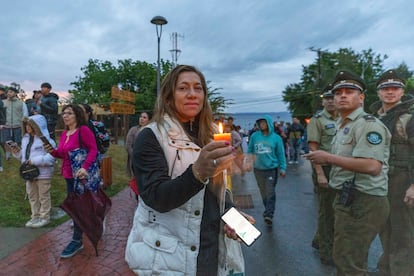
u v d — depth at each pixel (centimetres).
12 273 359
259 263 387
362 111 253
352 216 245
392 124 291
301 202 695
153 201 131
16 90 828
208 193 153
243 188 780
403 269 291
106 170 794
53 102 839
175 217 145
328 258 380
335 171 262
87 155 402
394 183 292
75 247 406
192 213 145
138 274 148
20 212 562
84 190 397
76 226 408
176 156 141
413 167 282
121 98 1130
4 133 805
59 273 360
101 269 369
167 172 137
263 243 450
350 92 251
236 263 164
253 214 596
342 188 250
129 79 3819
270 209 534
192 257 144
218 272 157
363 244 245
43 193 507
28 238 460
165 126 146
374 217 241
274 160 535
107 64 3881
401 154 289
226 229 154
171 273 143
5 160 823
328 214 379
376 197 239
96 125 551
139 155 139
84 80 3925
